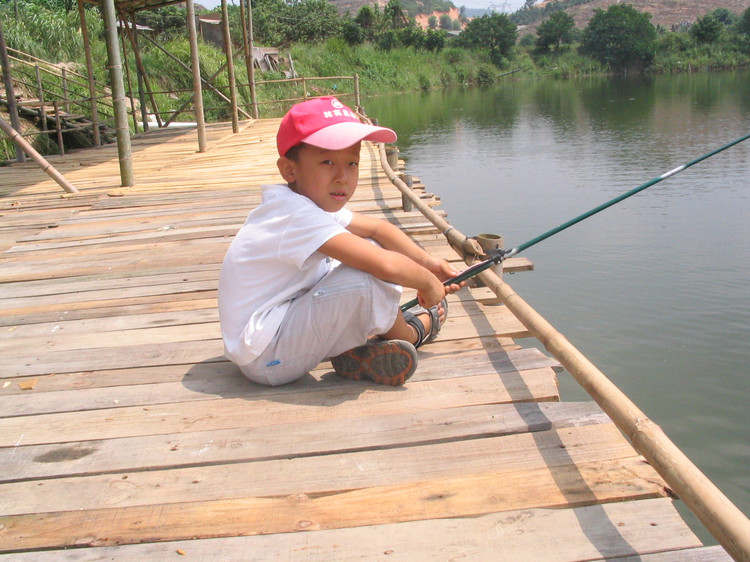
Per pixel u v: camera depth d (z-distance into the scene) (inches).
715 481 111.0
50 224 183.8
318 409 76.9
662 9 3457.2
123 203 208.4
